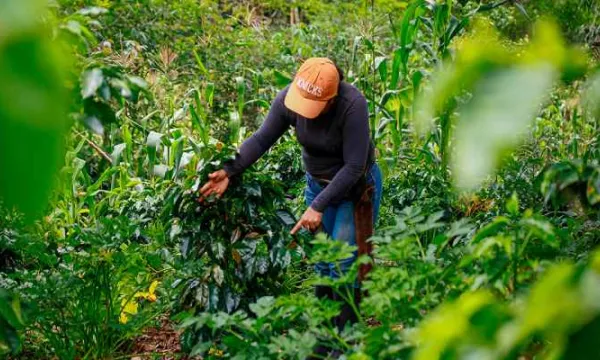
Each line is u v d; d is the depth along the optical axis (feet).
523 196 12.79
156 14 22.54
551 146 15.88
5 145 1.21
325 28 28.66
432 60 14.66
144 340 11.00
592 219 9.63
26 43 1.28
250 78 22.77
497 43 1.73
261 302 6.71
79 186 14.15
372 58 18.02
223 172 9.43
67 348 9.56
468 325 1.98
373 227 9.75
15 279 10.04
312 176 9.81
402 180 14.92
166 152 14.16
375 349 5.85
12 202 1.21
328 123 9.20
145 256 10.23
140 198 12.67
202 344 7.19
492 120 1.50
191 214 9.66
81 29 5.07
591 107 1.86
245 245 9.57
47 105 1.26
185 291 9.62
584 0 7.55
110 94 5.48
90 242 9.30
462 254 8.07
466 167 1.51
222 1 31.91
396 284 6.32
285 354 6.43
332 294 9.84
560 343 1.69
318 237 6.84
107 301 9.88
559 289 1.72
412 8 14.74
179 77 21.18
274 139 9.68
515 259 5.97
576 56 1.62
